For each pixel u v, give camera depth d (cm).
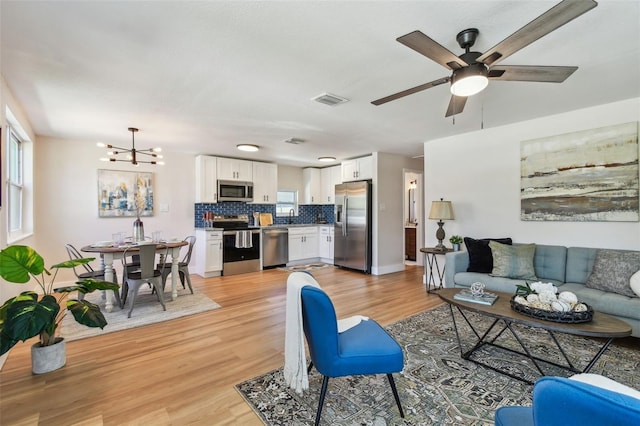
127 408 180
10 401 187
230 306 375
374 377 213
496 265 346
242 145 494
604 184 316
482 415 174
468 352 241
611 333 178
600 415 67
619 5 162
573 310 200
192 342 272
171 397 191
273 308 368
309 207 764
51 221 449
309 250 695
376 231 567
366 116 350
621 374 216
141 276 347
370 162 580
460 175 440
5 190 266
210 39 193
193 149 533
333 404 184
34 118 349
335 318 162
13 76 241
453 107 257
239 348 260
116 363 234
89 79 248
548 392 76
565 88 276
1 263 197
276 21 175
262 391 197
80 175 471
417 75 246
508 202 392
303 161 666
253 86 265
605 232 318
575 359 238
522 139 378
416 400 188
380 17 172
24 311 190
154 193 539
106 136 436
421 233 669
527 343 267
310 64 227
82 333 291
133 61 220
